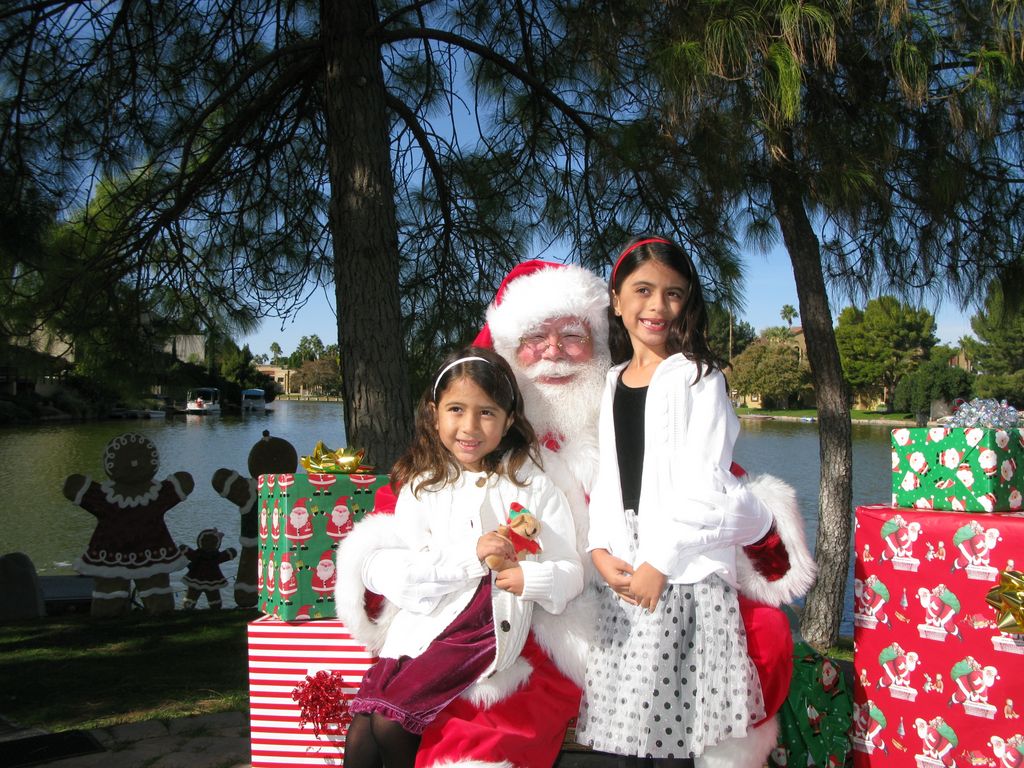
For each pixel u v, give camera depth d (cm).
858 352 4988
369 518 232
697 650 198
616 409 224
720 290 536
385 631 231
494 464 227
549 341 240
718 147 405
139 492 629
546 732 206
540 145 593
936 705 202
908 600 208
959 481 205
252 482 655
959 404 219
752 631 205
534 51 574
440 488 225
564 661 212
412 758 204
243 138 590
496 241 620
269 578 261
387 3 600
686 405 211
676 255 222
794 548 208
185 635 543
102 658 480
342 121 455
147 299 593
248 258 627
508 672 206
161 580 632
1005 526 191
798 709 234
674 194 505
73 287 550
